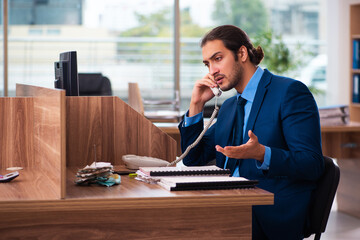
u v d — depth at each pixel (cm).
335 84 690
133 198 150
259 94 202
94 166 175
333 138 394
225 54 202
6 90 548
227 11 923
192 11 912
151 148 221
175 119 409
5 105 219
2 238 150
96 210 153
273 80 204
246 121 207
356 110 517
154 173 173
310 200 195
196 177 172
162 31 888
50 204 149
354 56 514
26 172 204
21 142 221
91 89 436
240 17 930
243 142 204
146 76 870
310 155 185
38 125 211
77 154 216
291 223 188
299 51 680
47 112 186
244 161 201
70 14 844
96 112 217
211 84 209
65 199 149
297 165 182
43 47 843
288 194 192
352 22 511
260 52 208
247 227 160
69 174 194
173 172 173
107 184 168
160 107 724
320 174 189
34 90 219
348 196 434
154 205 151
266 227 190
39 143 211
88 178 170
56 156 162
